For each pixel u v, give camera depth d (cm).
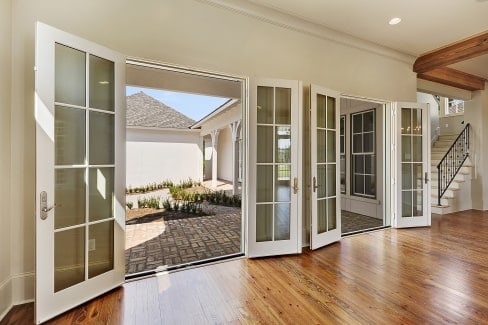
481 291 242
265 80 326
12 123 218
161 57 271
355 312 209
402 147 464
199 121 1080
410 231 439
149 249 362
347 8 324
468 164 628
